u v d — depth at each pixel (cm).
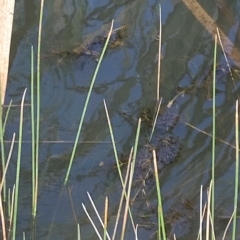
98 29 214
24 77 192
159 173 170
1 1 161
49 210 157
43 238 150
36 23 213
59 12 219
